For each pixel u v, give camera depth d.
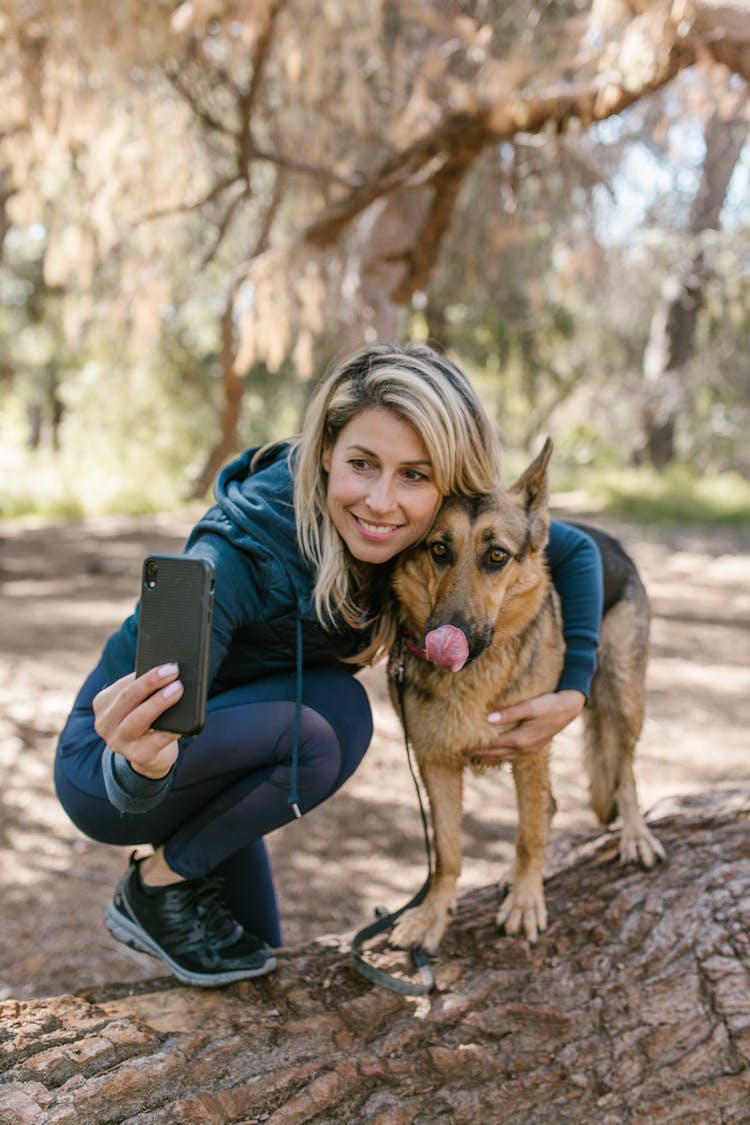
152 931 2.32
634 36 5.80
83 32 6.98
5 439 27.22
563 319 22.22
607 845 3.03
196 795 2.24
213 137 10.27
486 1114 2.25
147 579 1.81
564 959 2.59
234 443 12.50
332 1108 2.17
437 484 2.28
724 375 21.12
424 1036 2.33
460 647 2.41
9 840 4.91
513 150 8.70
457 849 2.79
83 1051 2.10
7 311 24.50
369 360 2.27
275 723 2.21
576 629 2.83
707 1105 2.29
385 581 2.64
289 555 2.22
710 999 2.44
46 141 8.00
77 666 7.83
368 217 9.42
